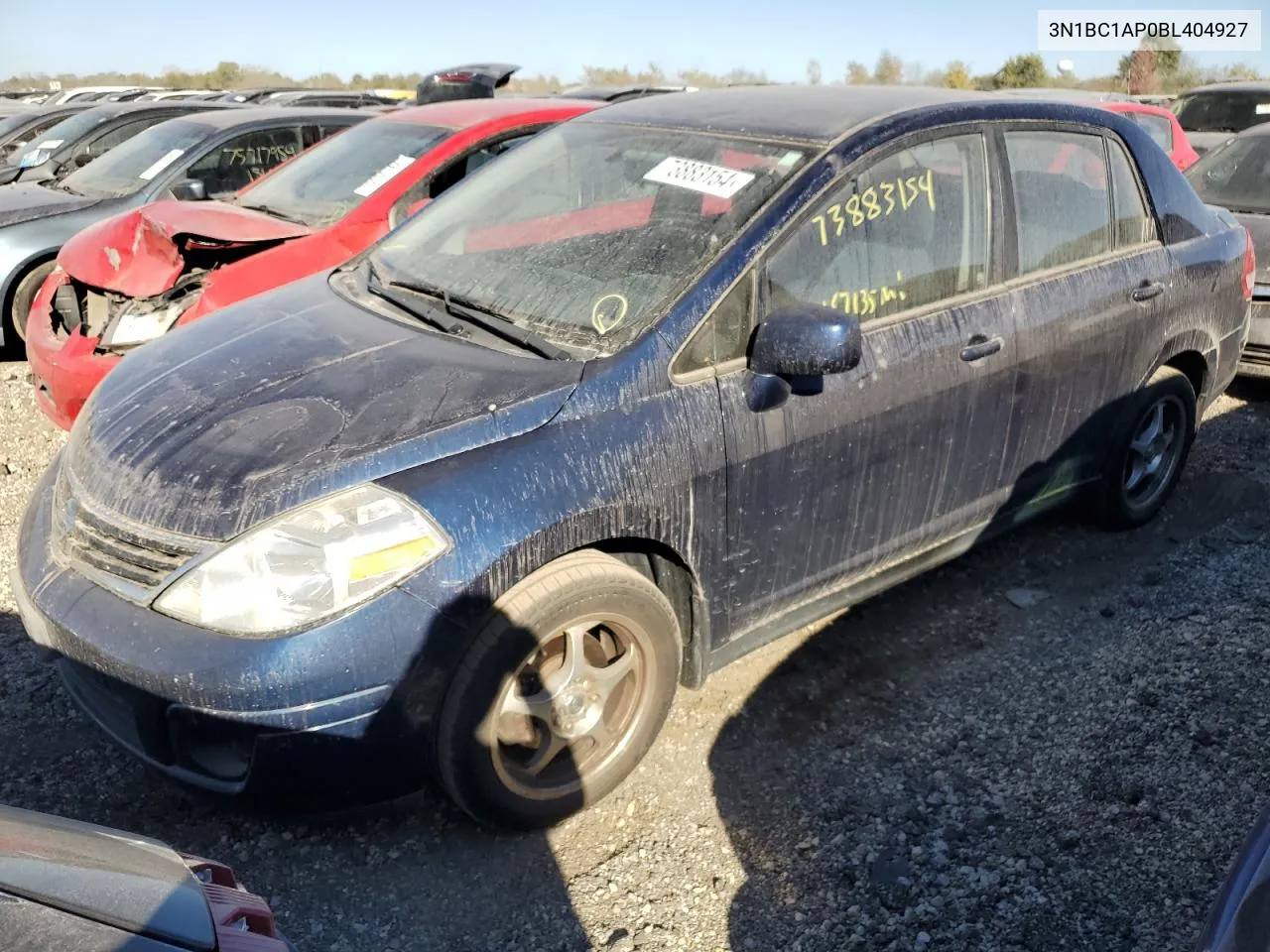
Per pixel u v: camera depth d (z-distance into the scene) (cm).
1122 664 349
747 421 285
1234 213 643
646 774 301
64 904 155
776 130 328
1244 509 460
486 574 245
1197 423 446
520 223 344
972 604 389
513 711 263
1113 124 394
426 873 266
